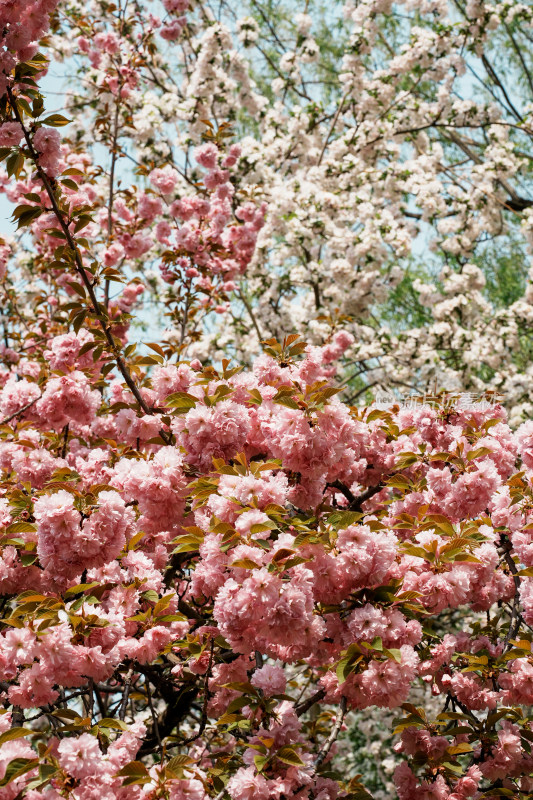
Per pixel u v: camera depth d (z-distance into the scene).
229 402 3.24
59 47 9.32
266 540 2.70
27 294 8.60
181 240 6.23
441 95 9.55
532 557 3.42
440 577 3.01
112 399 4.59
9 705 3.26
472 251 9.33
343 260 8.29
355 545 2.78
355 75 9.27
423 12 9.84
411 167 9.28
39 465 3.83
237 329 9.16
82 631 2.58
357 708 3.19
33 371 6.23
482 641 3.87
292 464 3.07
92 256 6.25
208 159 6.66
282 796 2.67
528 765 3.57
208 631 3.60
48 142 3.36
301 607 2.53
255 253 8.86
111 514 2.77
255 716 2.74
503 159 9.40
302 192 8.41
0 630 3.57
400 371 8.64
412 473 4.27
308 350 3.95
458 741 3.70
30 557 2.90
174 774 2.44
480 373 9.55
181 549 2.93
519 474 3.77
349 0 9.35
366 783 8.66
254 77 11.26
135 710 4.45
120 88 7.34
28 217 3.49
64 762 2.30
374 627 2.71
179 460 3.28
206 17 10.32
